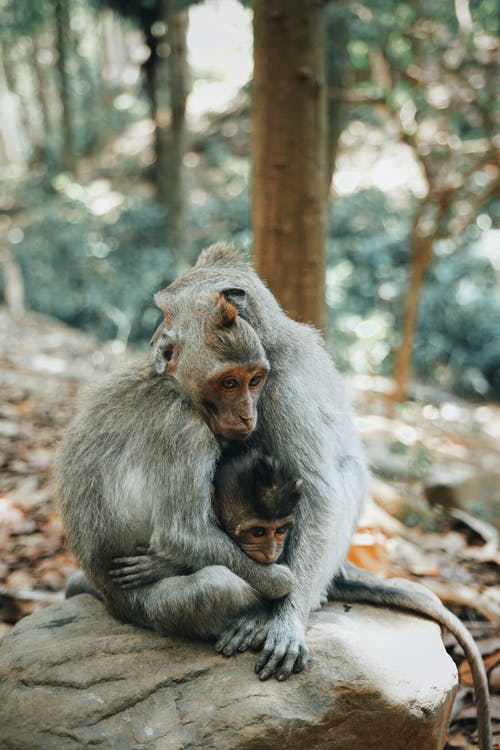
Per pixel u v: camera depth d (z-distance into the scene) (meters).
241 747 3.59
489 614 6.41
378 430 11.30
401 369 12.97
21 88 29.59
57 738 3.70
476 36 13.15
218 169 27.44
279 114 6.94
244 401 3.98
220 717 3.66
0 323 17.05
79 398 4.70
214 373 3.95
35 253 22.12
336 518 4.45
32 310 21.36
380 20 12.96
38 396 11.13
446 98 13.75
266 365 4.03
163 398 4.20
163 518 4.09
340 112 13.85
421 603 4.68
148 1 19.41
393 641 4.25
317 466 4.37
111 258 21.58
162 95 22.95
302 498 4.35
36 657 4.06
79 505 4.41
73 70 30.86
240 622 4.10
